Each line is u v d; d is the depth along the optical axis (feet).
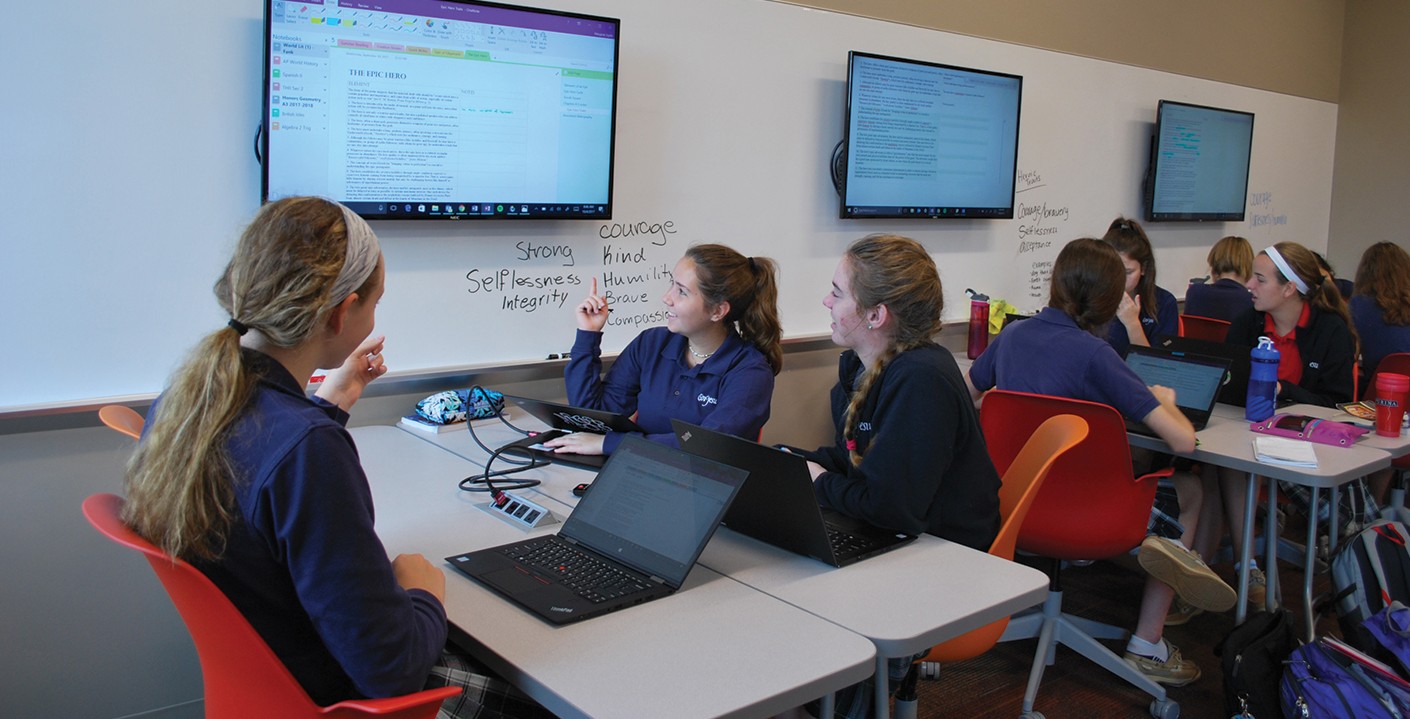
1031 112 14.15
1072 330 8.22
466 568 4.84
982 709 8.15
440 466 6.92
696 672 3.83
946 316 13.43
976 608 4.55
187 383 3.53
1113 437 7.52
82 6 6.91
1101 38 15.11
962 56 13.01
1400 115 19.66
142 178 7.30
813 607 4.53
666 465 5.20
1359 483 10.02
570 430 7.67
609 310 9.96
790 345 11.54
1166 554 7.57
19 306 6.90
